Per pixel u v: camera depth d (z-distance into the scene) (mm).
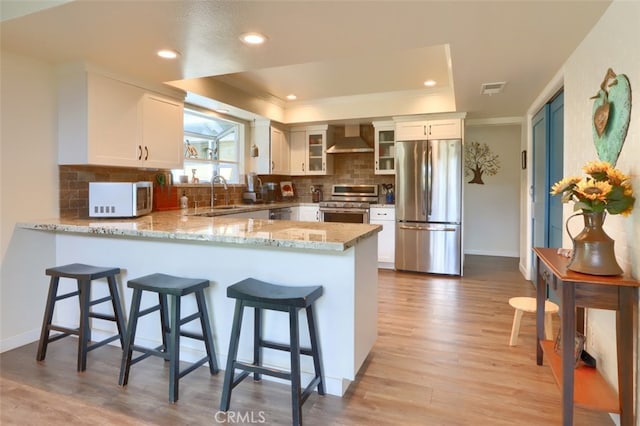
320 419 1917
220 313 2439
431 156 5035
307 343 2238
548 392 2164
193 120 4727
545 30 2254
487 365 2488
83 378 2299
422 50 3514
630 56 1737
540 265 2445
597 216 1729
